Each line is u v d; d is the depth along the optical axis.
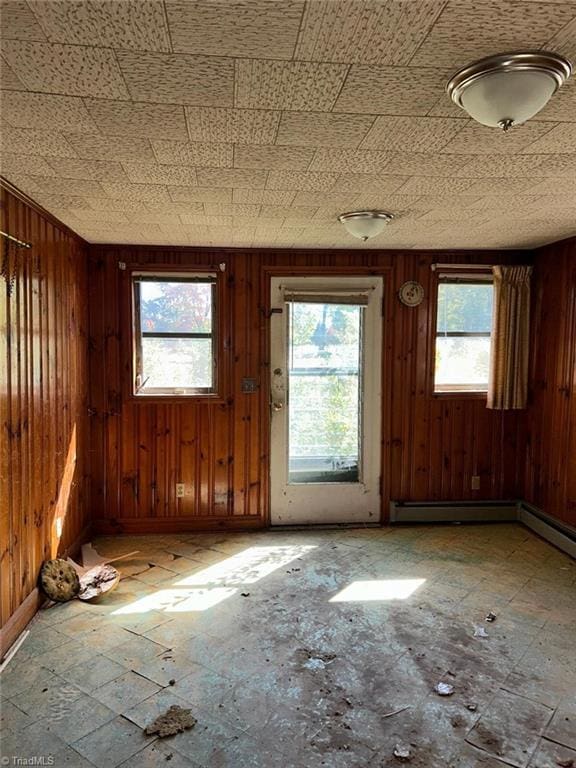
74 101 1.59
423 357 4.14
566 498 3.63
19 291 2.51
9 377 2.38
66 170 2.21
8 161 2.11
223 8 1.13
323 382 4.12
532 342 4.08
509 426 4.21
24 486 2.57
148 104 1.61
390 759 1.73
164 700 2.02
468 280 4.11
